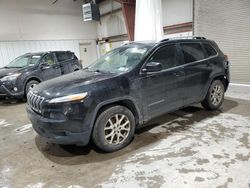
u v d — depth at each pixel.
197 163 2.65
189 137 3.37
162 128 3.79
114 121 3.07
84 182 2.45
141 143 3.28
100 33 14.10
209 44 4.37
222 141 3.18
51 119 2.74
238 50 6.64
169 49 3.65
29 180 2.55
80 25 13.52
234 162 2.63
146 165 2.69
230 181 2.29
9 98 7.20
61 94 2.74
